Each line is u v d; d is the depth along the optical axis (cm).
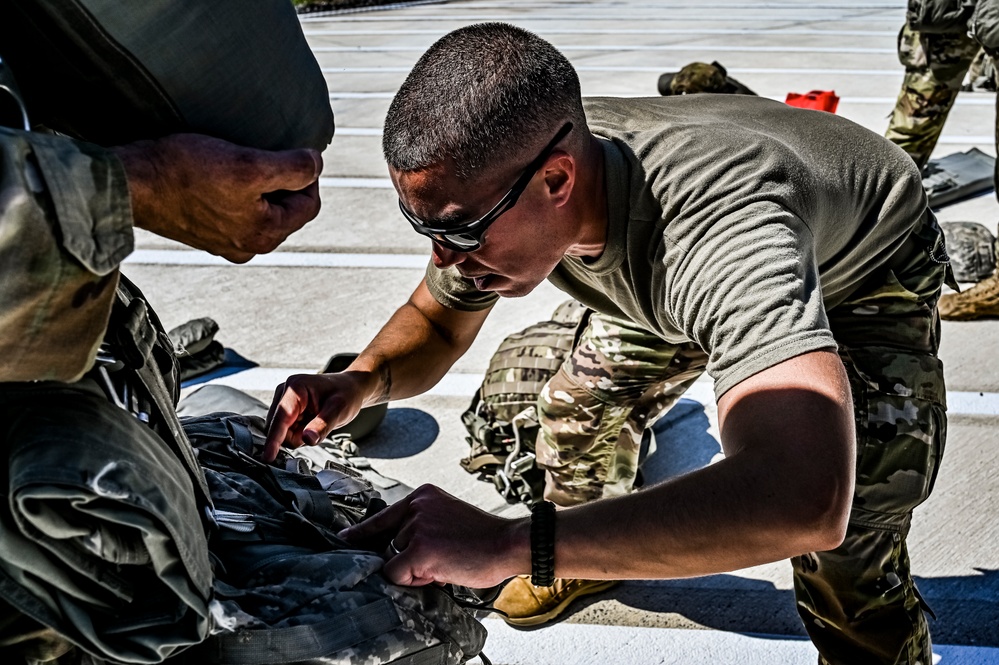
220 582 125
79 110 112
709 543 128
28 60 107
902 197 170
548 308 378
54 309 94
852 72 717
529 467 260
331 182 506
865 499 167
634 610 230
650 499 133
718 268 138
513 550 138
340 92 680
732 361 132
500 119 136
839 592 175
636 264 156
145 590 115
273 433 172
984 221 436
